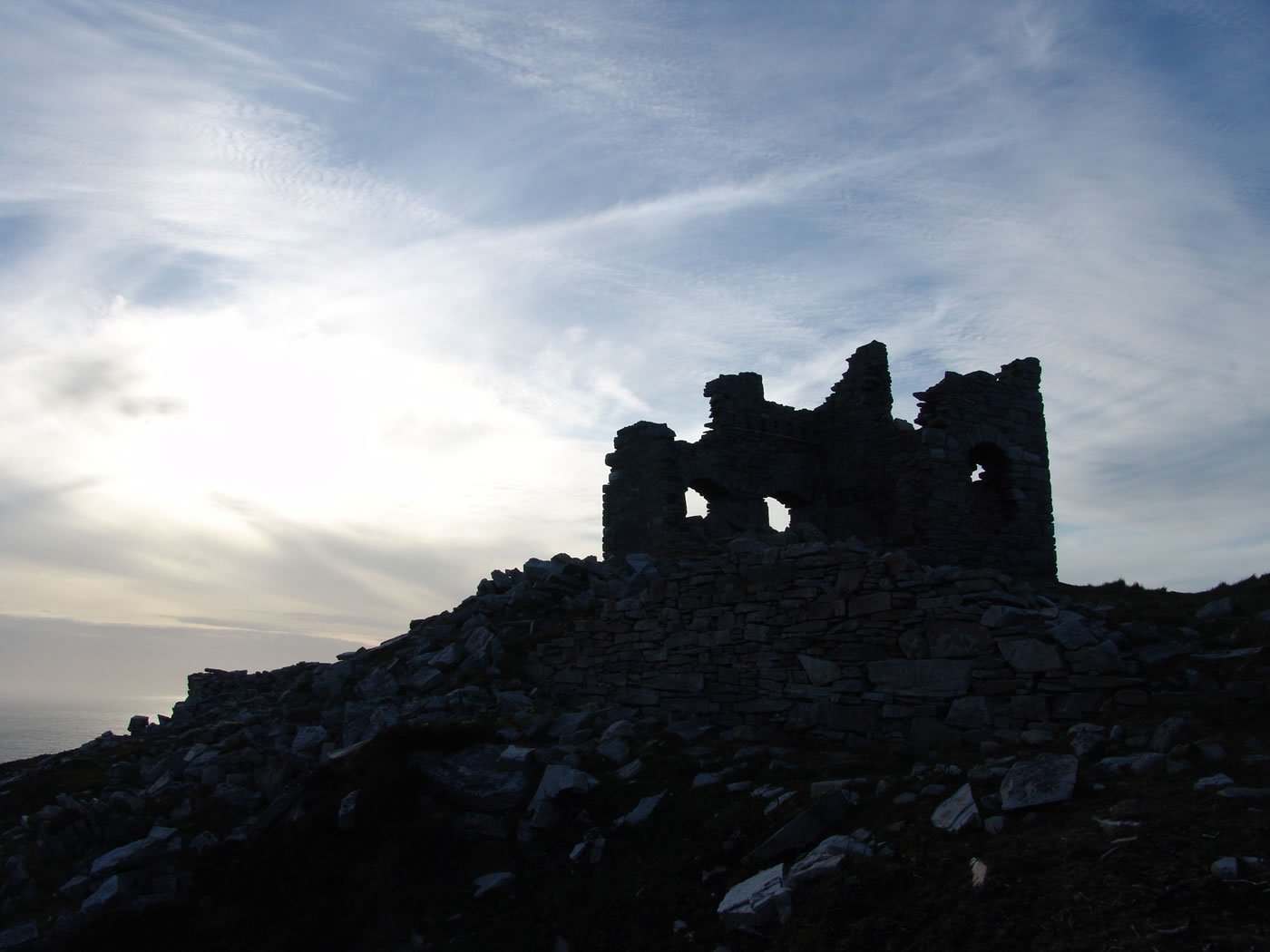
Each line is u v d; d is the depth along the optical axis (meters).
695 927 11.54
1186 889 8.49
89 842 18.00
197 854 17.08
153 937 15.09
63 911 15.89
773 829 12.63
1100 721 13.25
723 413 32.44
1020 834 10.34
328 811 16.41
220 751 21.56
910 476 27.66
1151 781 10.83
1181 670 13.43
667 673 19.53
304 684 25.33
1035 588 20.44
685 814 13.95
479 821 15.45
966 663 15.00
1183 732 11.95
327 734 20.80
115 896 15.70
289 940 14.35
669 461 30.73
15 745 95.62
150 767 21.56
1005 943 8.68
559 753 16.44
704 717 18.58
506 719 19.23
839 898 10.31
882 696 15.82
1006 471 28.97
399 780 16.23
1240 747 11.34
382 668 23.70
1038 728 13.67
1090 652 13.80
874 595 16.53
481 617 24.89
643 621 20.45
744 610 18.55
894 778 13.16
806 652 17.27
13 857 17.67
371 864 15.12
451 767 16.34
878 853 10.93
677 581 20.08
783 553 18.50
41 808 20.14
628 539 31.36
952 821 10.97
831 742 16.16
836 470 33.66
